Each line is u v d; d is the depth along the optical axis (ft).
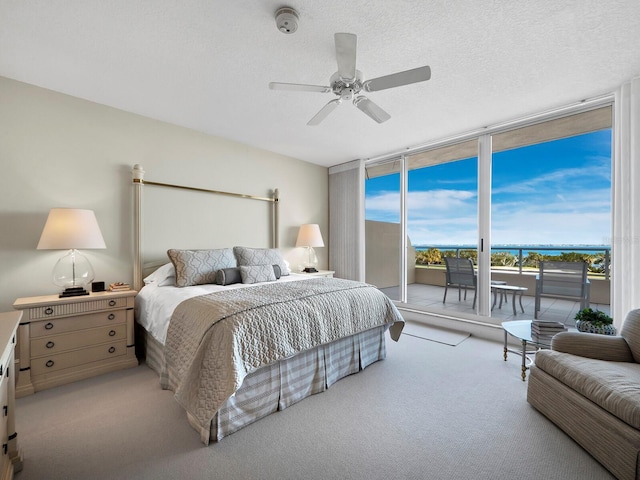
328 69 7.40
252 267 10.32
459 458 4.91
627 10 5.37
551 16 5.55
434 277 16.10
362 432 5.61
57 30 5.99
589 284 9.82
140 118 10.09
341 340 7.91
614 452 4.45
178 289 8.52
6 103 7.81
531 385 6.44
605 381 4.89
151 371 8.26
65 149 8.65
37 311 7.16
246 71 7.50
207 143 11.80
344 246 16.19
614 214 8.43
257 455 4.99
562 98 8.82
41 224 8.27
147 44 6.44
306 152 14.29
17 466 4.55
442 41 6.31
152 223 10.32
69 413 6.17
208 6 5.34
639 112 7.59
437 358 9.23
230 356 5.28
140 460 4.85
